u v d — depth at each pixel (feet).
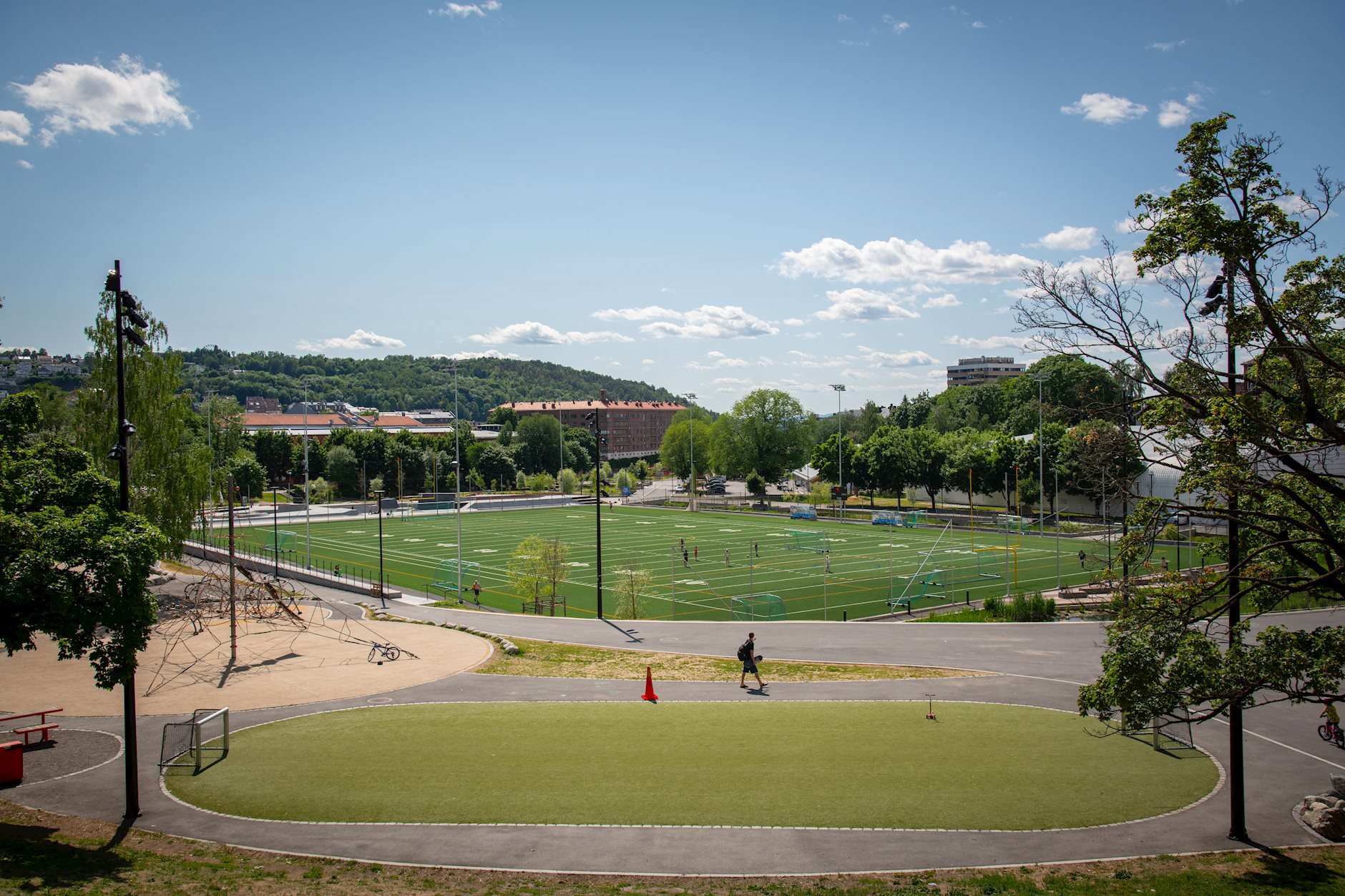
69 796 61.77
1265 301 49.55
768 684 92.12
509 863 50.93
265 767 67.26
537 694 88.43
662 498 470.80
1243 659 50.24
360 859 51.26
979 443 361.71
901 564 222.89
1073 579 196.54
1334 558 56.29
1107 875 49.55
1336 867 50.75
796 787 63.10
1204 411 53.78
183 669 99.35
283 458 451.94
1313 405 48.88
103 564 55.67
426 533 306.96
